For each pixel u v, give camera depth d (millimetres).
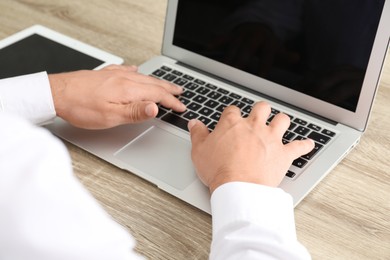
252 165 789
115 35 1246
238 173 770
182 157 908
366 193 876
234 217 687
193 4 1089
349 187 885
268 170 801
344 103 961
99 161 919
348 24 929
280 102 1028
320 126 969
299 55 992
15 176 406
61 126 973
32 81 951
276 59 1019
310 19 968
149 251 776
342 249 789
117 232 433
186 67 1120
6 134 415
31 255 405
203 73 1103
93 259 417
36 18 1293
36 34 1200
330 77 966
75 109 941
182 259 767
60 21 1284
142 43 1224
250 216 682
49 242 406
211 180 803
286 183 855
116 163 901
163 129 964
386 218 839
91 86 957
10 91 936
